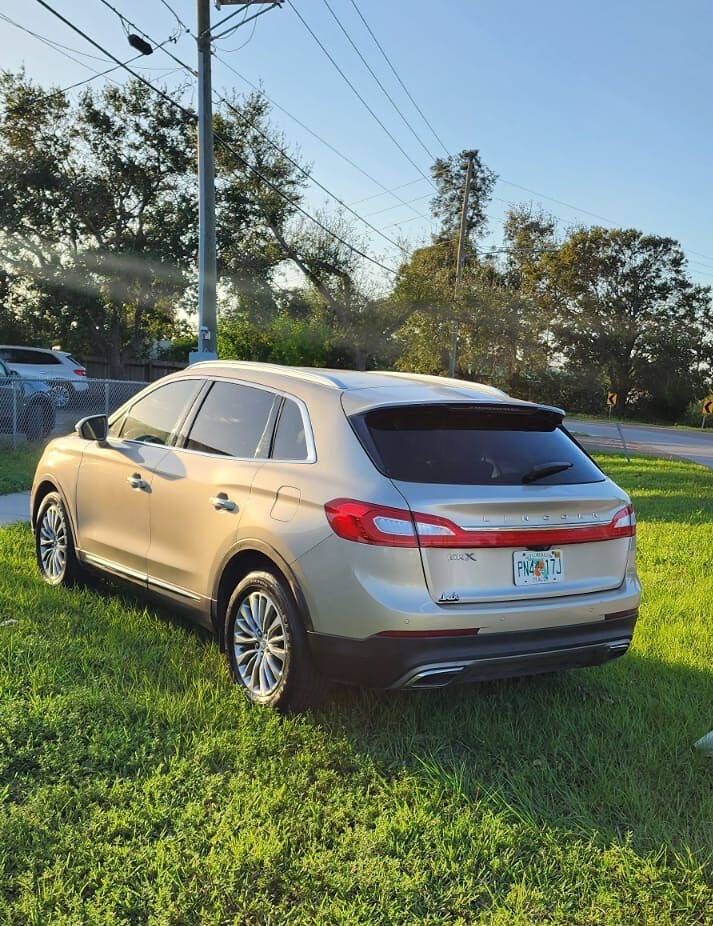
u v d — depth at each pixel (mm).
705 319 75438
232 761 3666
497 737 4047
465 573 3736
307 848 3064
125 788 3383
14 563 6812
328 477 3936
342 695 4383
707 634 5805
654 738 4070
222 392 4945
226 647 4434
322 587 3805
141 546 5148
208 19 15766
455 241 53188
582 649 4055
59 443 6340
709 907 2865
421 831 3209
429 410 4105
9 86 32344
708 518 11102
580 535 4039
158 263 33375
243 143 36344
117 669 4520
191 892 2770
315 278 40688
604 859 3074
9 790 3342
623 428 48781
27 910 2643
